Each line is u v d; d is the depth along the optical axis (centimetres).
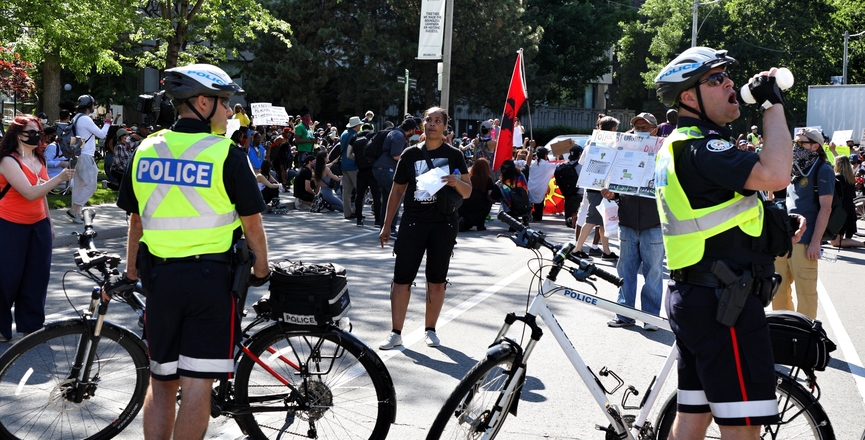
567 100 5797
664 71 328
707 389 317
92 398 437
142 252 348
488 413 362
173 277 341
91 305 429
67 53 1942
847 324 796
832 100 2909
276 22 2542
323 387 417
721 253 311
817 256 646
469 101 4406
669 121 817
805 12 4884
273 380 418
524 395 534
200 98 355
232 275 350
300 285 405
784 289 684
